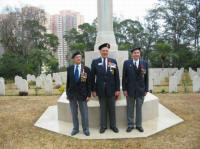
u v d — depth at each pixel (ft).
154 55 87.56
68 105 16.33
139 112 14.03
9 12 100.73
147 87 14.03
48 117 18.16
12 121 17.67
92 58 17.06
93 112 14.97
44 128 15.33
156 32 114.93
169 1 104.53
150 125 15.29
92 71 13.57
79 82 13.19
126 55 17.42
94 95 13.73
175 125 15.48
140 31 118.11
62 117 16.90
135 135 13.38
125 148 11.75
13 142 13.08
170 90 32.68
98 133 13.84
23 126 16.21
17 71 62.23
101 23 17.63
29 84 49.19
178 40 105.81
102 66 13.34
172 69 68.59
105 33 17.54
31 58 89.04
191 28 101.40
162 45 82.33
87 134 13.48
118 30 117.39
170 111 19.36
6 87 44.93
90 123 15.08
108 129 14.53
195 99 25.76
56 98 29.37
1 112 20.98
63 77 49.26
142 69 13.64
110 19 17.66
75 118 13.78
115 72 13.53
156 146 11.91
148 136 13.29
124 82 13.88
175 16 104.22
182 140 12.67
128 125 14.17
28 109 22.27
